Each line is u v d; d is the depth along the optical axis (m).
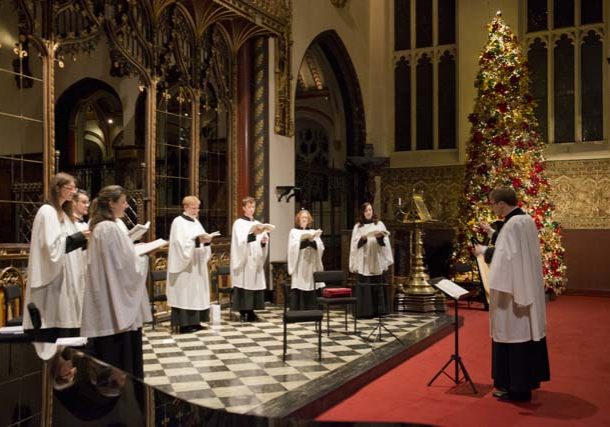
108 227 4.16
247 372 5.75
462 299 12.57
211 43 10.52
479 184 12.45
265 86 11.27
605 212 13.89
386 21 16.47
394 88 16.61
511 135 12.40
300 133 18.42
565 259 14.17
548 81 14.84
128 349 4.20
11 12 7.57
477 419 4.79
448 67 15.98
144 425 2.32
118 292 4.12
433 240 15.48
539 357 5.25
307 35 12.86
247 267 8.91
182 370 5.84
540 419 4.78
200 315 8.27
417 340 7.54
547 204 12.51
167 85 9.61
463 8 15.43
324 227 16.33
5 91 7.48
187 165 10.03
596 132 14.36
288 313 6.32
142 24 8.99
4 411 2.38
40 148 7.51
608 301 12.85
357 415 4.88
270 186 11.21
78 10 7.96
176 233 7.95
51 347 3.53
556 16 14.88
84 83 11.46
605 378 6.18
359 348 6.98
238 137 11.17
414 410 5.03
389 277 10.20
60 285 4.98
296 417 4.53
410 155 16.16
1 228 7.22
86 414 2.39
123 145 11.24
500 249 5.12
